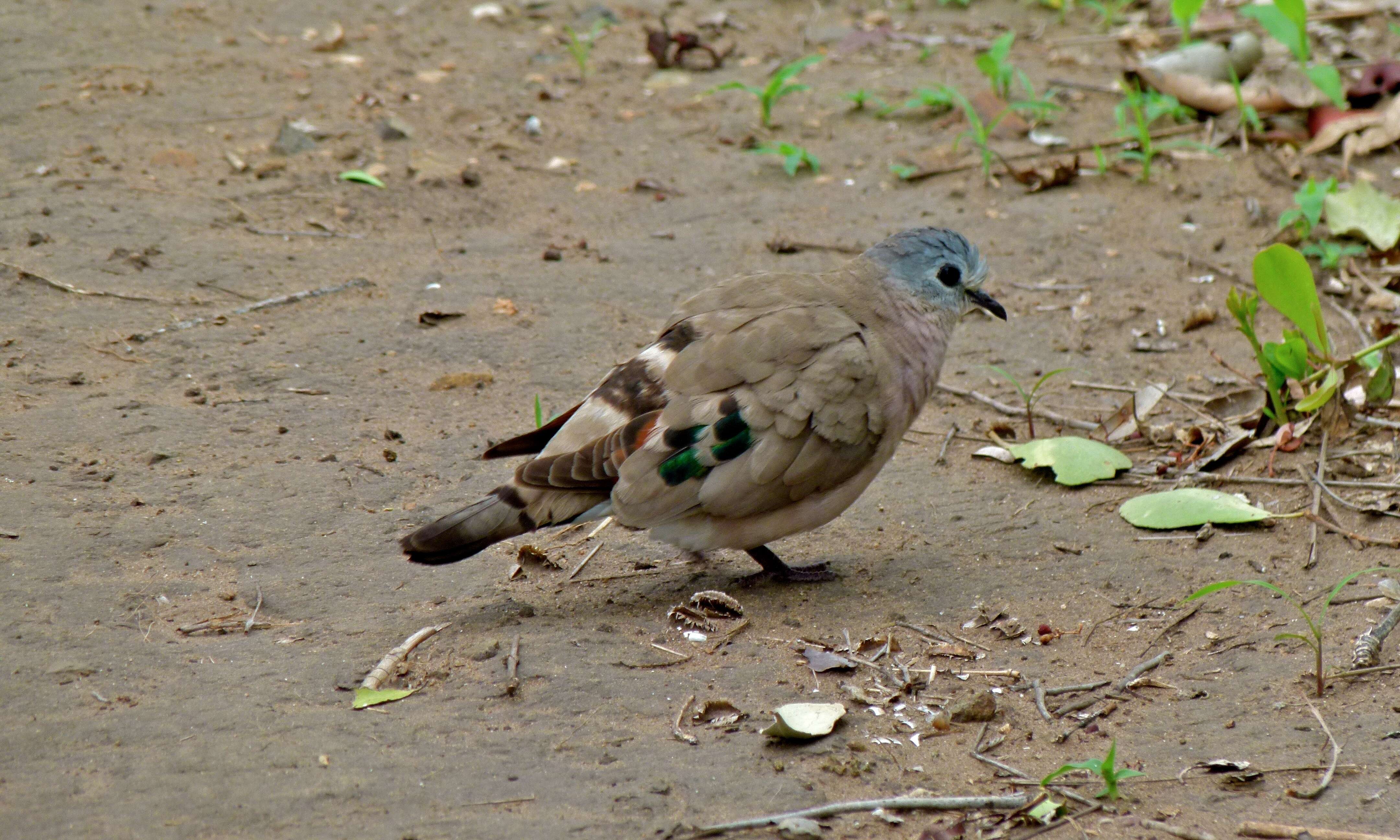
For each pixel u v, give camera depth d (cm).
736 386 884
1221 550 974
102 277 1319
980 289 1000
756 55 2023
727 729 759
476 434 1118
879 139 1759
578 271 1418
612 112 1828
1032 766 736
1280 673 816
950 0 2234
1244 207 1568
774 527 911
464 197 1574
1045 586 938
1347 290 1380
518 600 913
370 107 1767
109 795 670
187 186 1529
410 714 760
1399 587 897
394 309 1321
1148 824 680
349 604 888
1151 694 806
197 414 1116
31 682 762
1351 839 657
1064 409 1205
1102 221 1549
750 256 1461
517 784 697
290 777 691
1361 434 1121
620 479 861
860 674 827
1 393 1116
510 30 2094
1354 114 1700
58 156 1566
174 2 2072
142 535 941
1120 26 2119
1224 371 1256
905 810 690
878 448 920
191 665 796
